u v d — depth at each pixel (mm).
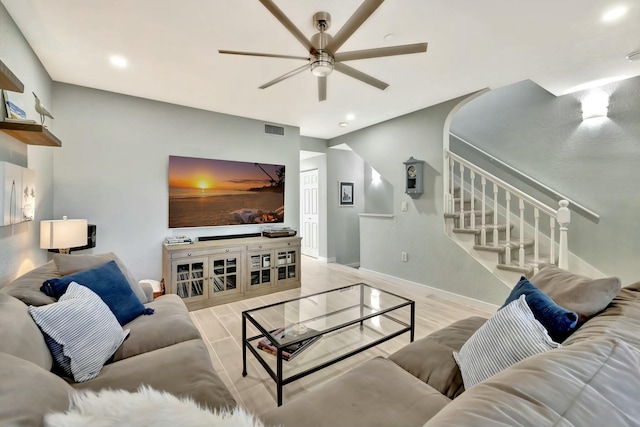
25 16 1944
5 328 1072
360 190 6340
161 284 3355
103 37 2197
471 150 4312
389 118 4316
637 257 2951
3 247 1882
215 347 2418
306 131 5086
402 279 4281
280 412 1061
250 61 2555
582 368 627
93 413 618
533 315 1262
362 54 1842
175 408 625
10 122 1777
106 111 3219
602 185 3150
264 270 3855
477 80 2973
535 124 3658
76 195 3082
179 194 3639
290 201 4602
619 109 3021
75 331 1339
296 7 1857
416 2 1810
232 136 4066
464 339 1599
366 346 1979
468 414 526
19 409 673
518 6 1854
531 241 3377
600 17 1964
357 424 992
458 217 3574
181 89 3166
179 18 1972
